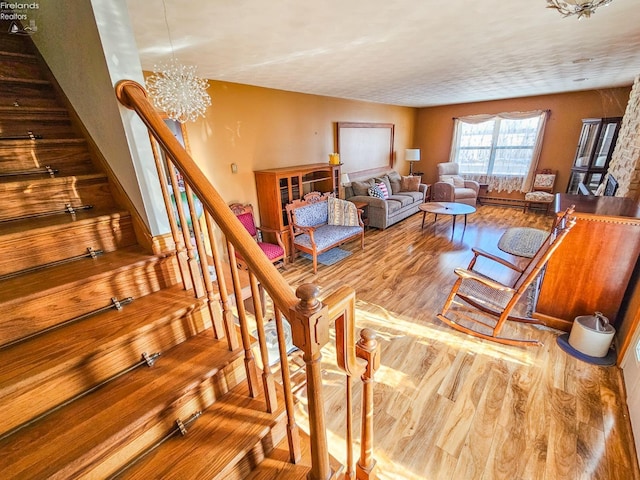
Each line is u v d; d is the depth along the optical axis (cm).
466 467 148
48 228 122
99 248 137
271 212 400
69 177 138
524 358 218
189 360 116
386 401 186
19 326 103
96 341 103
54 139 144
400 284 338
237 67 281
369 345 96
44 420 92
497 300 235
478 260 399
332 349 233
